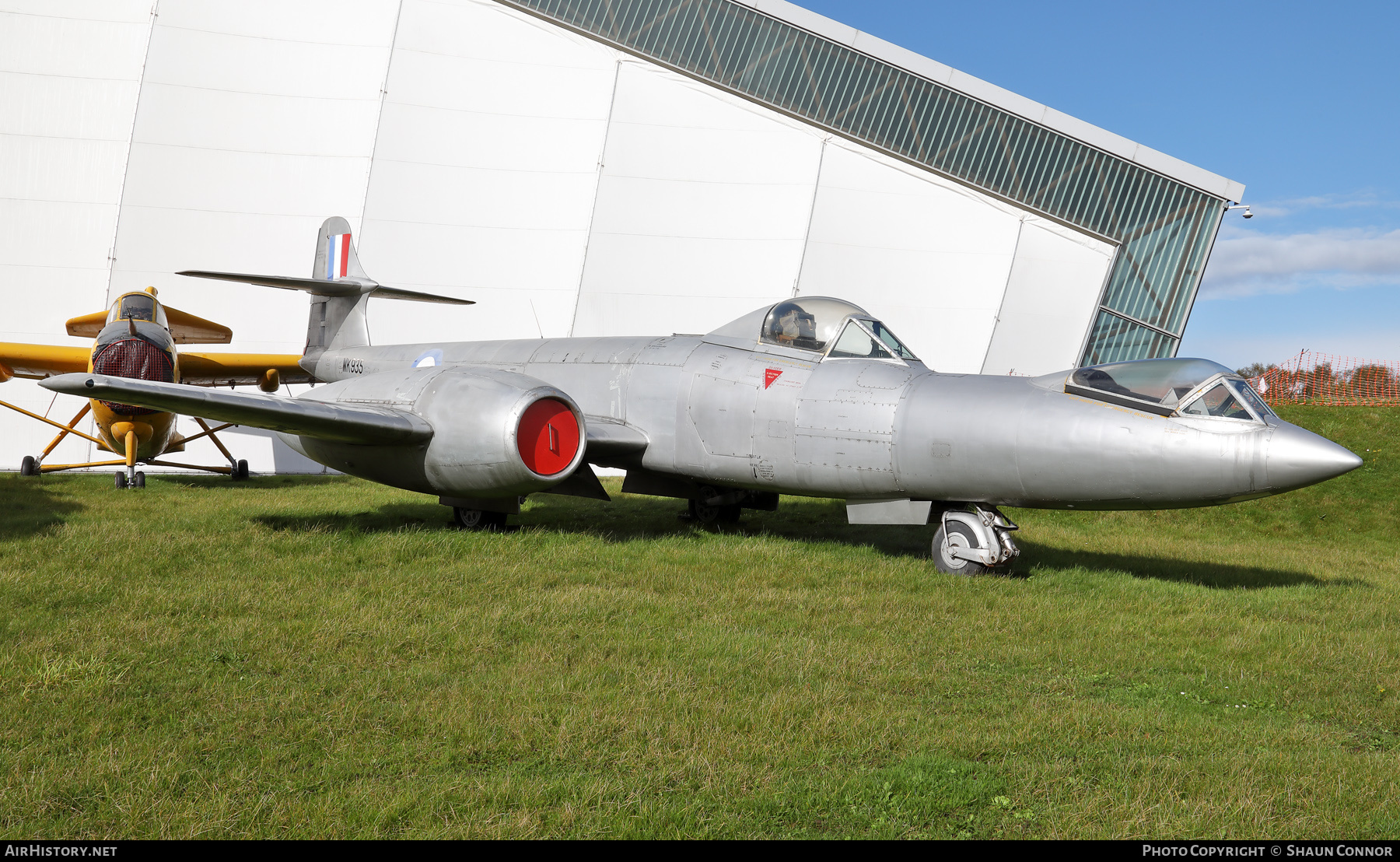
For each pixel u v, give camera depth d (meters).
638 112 19.39
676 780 3.05
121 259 17.70
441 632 4.76
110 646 4.32
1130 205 19.81
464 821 2.70
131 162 17.81
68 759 3.06
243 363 14.64
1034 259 19.52
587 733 3.37
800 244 19.03
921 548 8.66
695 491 9.72
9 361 13.21
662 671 4.18
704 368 8.62
